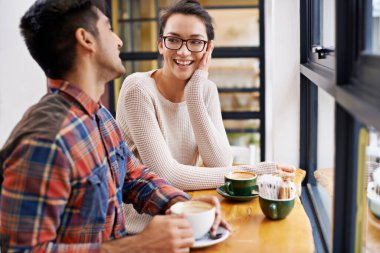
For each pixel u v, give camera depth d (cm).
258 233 125
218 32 320
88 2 114
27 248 97
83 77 115
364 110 80
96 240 114
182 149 195
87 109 115
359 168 108
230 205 148
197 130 188
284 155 251
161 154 171
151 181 147
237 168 171
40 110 107
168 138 191
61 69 114
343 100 97
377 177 125
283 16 241
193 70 188
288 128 248
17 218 97
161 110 186
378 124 72
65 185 101
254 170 170
